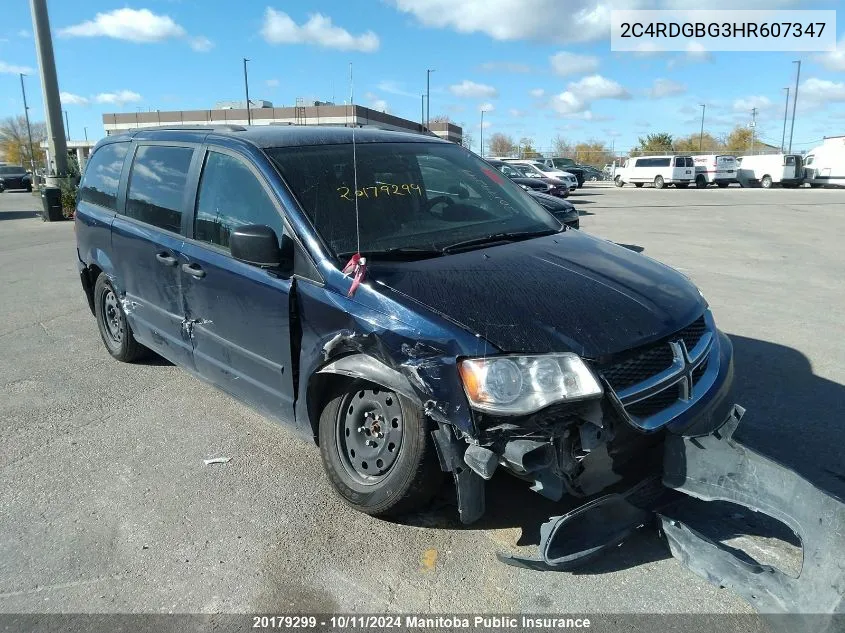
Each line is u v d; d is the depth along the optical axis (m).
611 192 33.16
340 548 3.12
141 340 5.10
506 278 3.15
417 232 3.61
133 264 4.85
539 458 2.68
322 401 3.45
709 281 8.84
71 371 5.51
